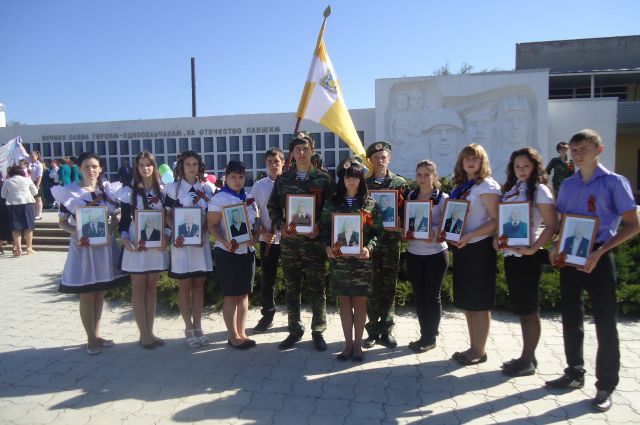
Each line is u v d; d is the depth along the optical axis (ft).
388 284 14.25
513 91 40.09
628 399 10.88
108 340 14.88
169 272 14.53
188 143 49.55
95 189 14.26
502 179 40.37
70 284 13.53
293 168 14.80
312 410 10.62
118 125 51.29
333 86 16.66
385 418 10.24
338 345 14.64
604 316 10.48
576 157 10.59
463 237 12.21
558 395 11.13
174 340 15.34
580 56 67.05
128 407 10.85
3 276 25.50
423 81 41.32
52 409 10.79
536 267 11.64
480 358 13.01
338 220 12.67
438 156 41.45
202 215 14.25
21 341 15.39
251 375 12.51
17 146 43.70
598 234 10.55
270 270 15.99
